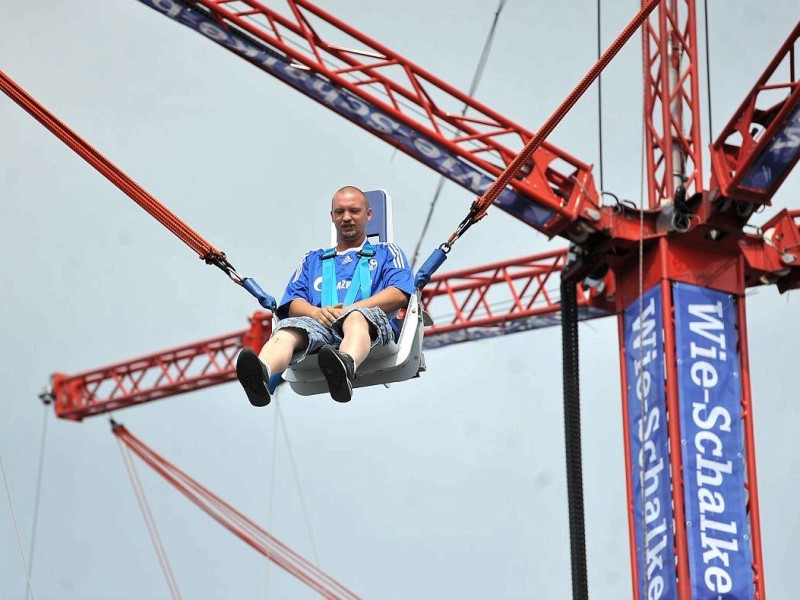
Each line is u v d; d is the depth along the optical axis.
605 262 59.41
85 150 30.73
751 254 60.56
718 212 56.88
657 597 54.72
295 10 57.16
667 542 55.00
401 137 57.84
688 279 57.84
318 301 29.55
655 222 58.81
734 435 56.31
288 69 57.38
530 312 83.88
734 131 55.72
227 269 30.08
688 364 56.75
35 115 31.09
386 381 29.77
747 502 55.94
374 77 57.75
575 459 53.66
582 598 52.16
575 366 56.78
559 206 58.00
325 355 26.81
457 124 58.25
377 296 29.00
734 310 58.16
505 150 58.22
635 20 32.16
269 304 29.72
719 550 54.59
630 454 57.75
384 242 32.75
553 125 31.12
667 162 59.84
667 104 60.22
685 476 55.28
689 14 60.81
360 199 30.02
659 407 56.69
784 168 55.16
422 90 57.97
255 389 27.20
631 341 58.81
